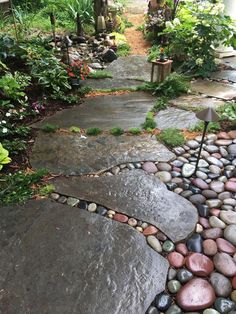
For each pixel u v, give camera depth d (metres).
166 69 4.18
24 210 2.14
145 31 6.85
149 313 1.53
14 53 4.25
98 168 2.59
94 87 4.38
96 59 5.48
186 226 2.02
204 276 1.73
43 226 2.01
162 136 3.02
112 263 1.77
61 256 1.81
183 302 1.58
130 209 2.16
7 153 2.42
